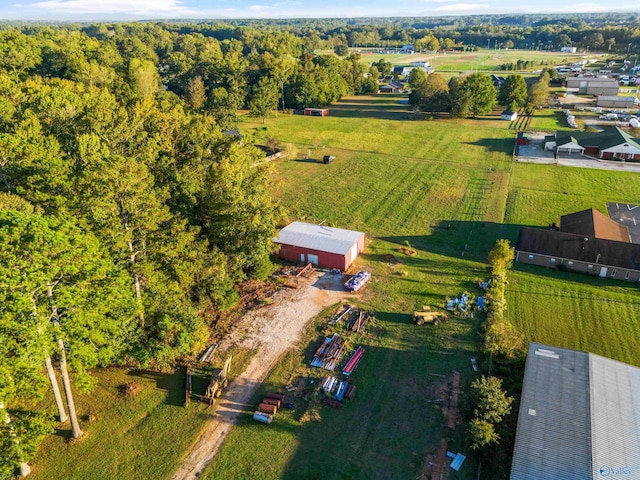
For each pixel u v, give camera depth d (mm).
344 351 35188
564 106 129375
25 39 130250
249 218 40969
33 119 50250
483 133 103688
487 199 66062
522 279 46219
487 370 33281
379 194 68062
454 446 27391
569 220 54688
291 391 31500
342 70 154500
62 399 30469
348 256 47000
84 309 25734
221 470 25938
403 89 167875
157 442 27688
